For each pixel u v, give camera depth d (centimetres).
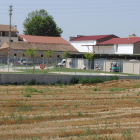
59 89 2773
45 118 1462
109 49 7394
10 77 3008
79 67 5891
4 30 8919
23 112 1598
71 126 1311
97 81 3416
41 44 8006
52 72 4262
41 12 11844
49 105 1856
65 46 8306
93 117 1514
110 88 2989
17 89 2645
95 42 7994
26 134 1178
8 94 2328
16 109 1686
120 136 1162
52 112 1620
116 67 4934
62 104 1909
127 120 1456
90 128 1275
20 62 5500
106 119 1470
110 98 2280
